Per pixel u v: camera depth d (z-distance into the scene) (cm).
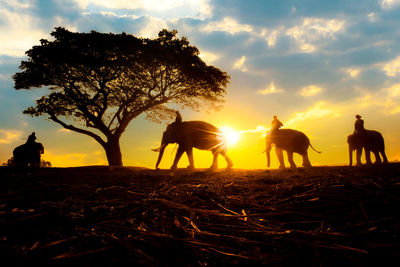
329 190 449
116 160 2042
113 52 1842
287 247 271
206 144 1377
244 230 308
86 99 1984
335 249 260
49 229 309
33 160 1523
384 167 860
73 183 623
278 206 412
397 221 326
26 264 231
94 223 328
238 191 533
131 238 285
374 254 253
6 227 310
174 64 1852
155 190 514
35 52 1773
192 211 363
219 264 240
